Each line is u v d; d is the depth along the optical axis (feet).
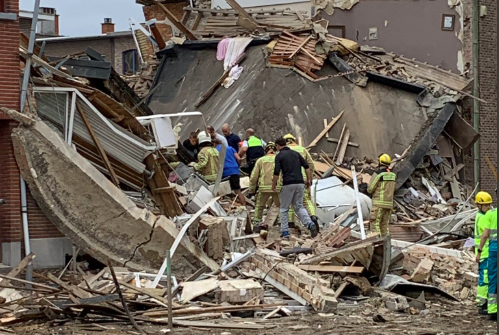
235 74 83.97
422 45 92.12
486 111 89.30
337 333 32.63
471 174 86.38
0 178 43.27
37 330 31.83
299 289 39.01
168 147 52.75
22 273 42.11
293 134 77.46
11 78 43.14
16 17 43.34
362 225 52.75
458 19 90.53
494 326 35.47
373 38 94.68
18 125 42.45
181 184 57.82
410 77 82.89
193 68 88.38
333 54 82.79
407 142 76.54
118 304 35.47
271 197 57.16
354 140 77.30
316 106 79.20
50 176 42.11
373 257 43.01
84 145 46.73
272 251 44.98
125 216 43.37
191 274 44.11
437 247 54.95
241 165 69.26
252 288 38.32
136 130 49.03
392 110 79.00
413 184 75.97
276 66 82.07
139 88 92.43
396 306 39.29
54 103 45.24
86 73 54.95
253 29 89.66
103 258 43.29
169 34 107.55
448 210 71.87
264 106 79.46
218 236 45.83
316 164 71.46
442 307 41.42
